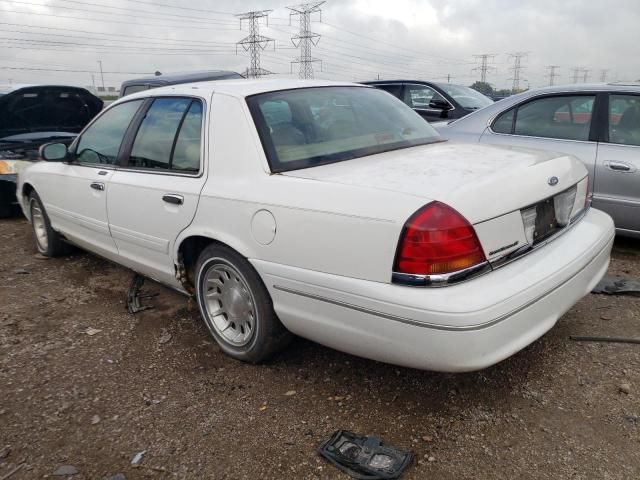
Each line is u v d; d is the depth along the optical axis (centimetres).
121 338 352
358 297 236
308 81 355
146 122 368
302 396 281
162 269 354
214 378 301
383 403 273
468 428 251
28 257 534
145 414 270
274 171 279
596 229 306
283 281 265
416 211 223
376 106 358
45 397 286
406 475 224
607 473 220
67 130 759
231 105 308
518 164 273
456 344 216
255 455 239
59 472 232
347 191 246
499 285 228
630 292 385
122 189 367
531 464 227
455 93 855
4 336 357
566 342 323
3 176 672
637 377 284
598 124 478
